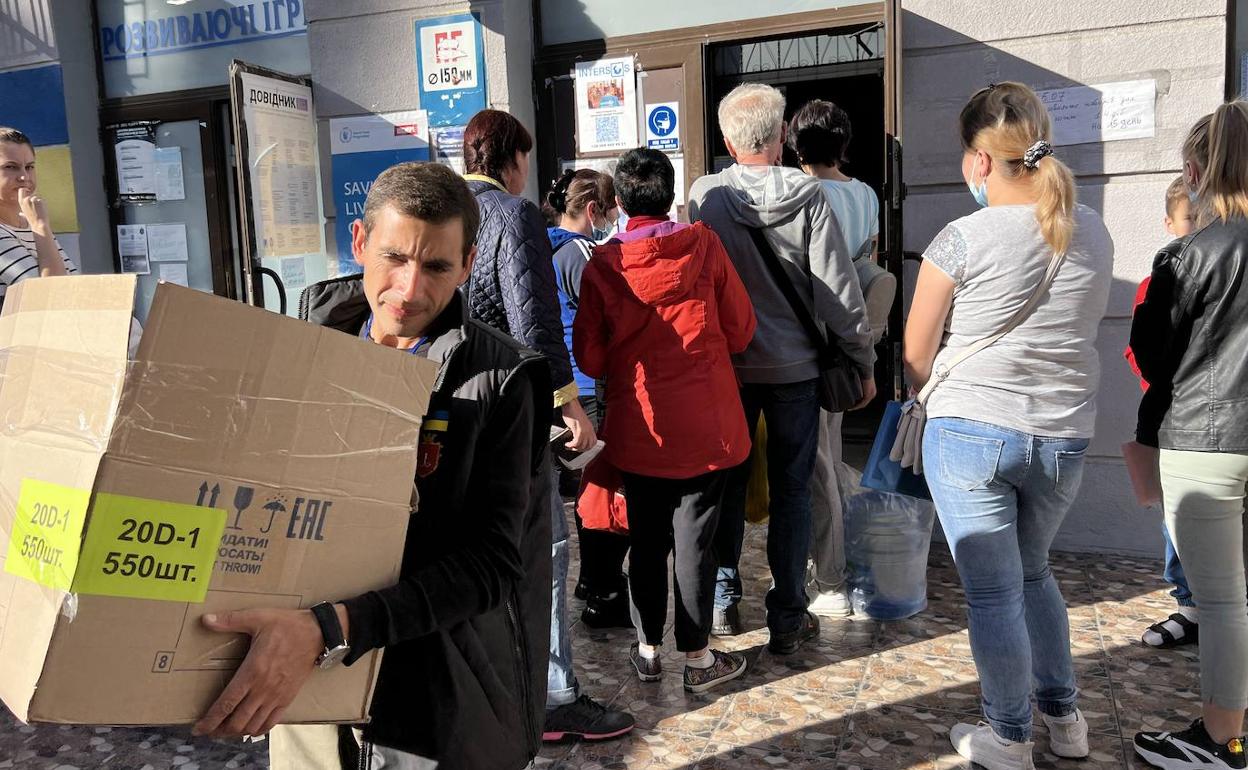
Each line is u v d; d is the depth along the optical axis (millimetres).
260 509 1177
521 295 2586
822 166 3559
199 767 2822
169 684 1135
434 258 1430
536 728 1611
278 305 5223
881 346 5410
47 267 3258
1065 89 4105
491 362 1474
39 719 1040
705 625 3070
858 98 7305
